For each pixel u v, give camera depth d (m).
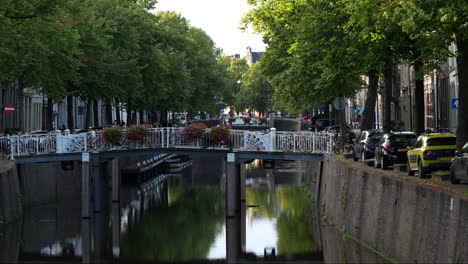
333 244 27.42
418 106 28.41
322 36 31.70
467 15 17.80
